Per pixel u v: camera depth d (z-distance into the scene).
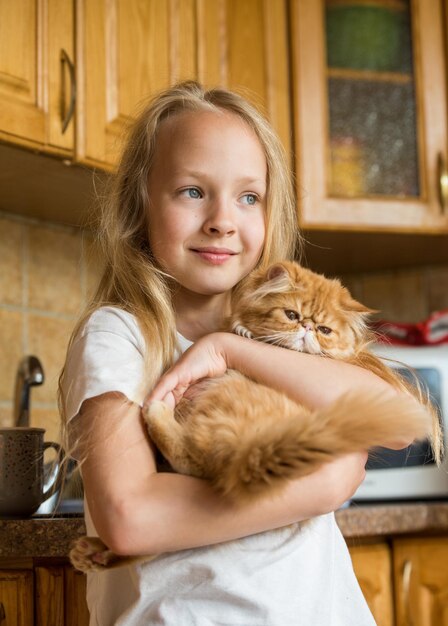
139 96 1.94
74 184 1.98
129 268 1.21
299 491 0.99
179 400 1.08
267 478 0.88
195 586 1.02
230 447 0.93
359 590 1.16
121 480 0.95
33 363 1.86
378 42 2.38
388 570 1.88
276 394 1.08
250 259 1.21
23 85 1.72
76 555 1.03
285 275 1.32
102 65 1.87
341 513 1.71
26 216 2.21
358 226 2.30
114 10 1.91
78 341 1.11
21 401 1.85
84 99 1.83
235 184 1.18
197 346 1.12
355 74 2.35
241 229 1.19
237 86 2.08
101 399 1.02
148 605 1.02
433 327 2.35
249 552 1.04
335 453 0.88
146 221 1.27
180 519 0.94
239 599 1.02
